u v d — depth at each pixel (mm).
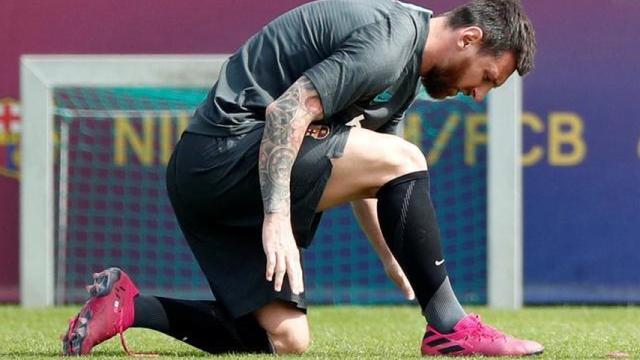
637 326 17906
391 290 23328
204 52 22891
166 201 23656
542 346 12750
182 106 23453
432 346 11742
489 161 22391
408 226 11516
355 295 23391
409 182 11555
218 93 11766
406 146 11656
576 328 17484
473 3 11688
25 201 22766
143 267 23766
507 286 22344
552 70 22453
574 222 22516
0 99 23016
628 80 22406
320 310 21516
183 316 12031
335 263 23422
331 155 11445
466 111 23000
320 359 11219
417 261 11586
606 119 22438
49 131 22828
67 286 23609
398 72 11438
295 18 11820
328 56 11578
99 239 23641
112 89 23375
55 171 23500
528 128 22547
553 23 22453
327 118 11539
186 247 23734
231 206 11734
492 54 11609
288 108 11070
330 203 11711
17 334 15734
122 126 23531
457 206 23125
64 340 11570
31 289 22797
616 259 22516
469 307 22516
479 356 11555
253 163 11477
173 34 22906
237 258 11938
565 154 22500
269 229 10938
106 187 23594
